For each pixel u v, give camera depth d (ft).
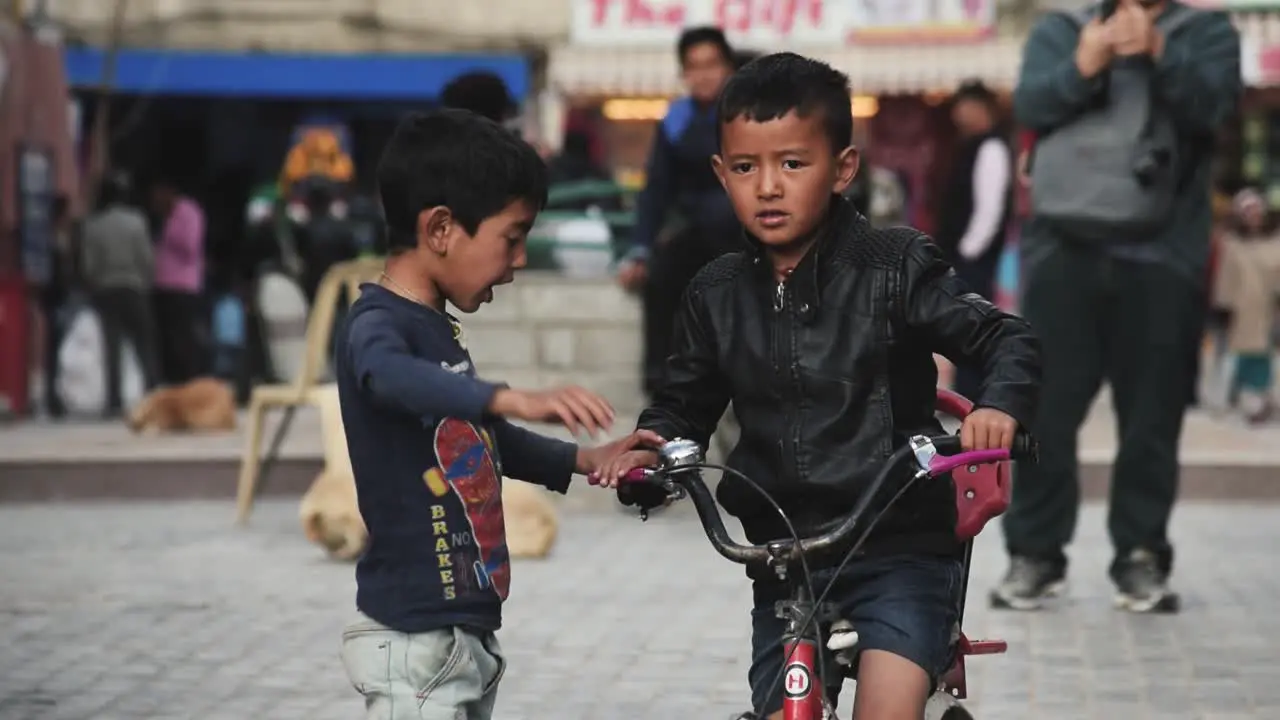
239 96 163.84
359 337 27.61
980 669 49.19
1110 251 55.98
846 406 29.45
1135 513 57.21
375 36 162.30
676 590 61.41
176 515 81.00
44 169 123.34
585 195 94.53
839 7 161.68
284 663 50.47
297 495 86.58
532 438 29.89
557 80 161.79
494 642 29.30
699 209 74.74
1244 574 64.49
